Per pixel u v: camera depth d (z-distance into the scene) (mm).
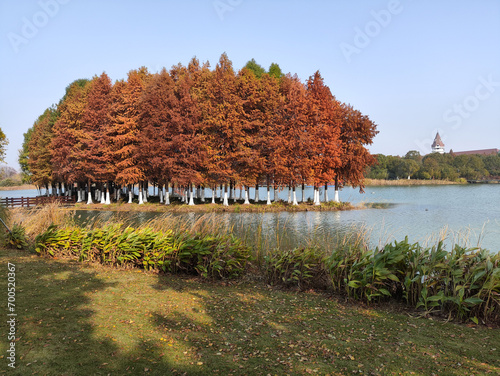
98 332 4406
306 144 36312
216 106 37156
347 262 6832
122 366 3621
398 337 4711
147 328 4676
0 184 97188
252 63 50781
